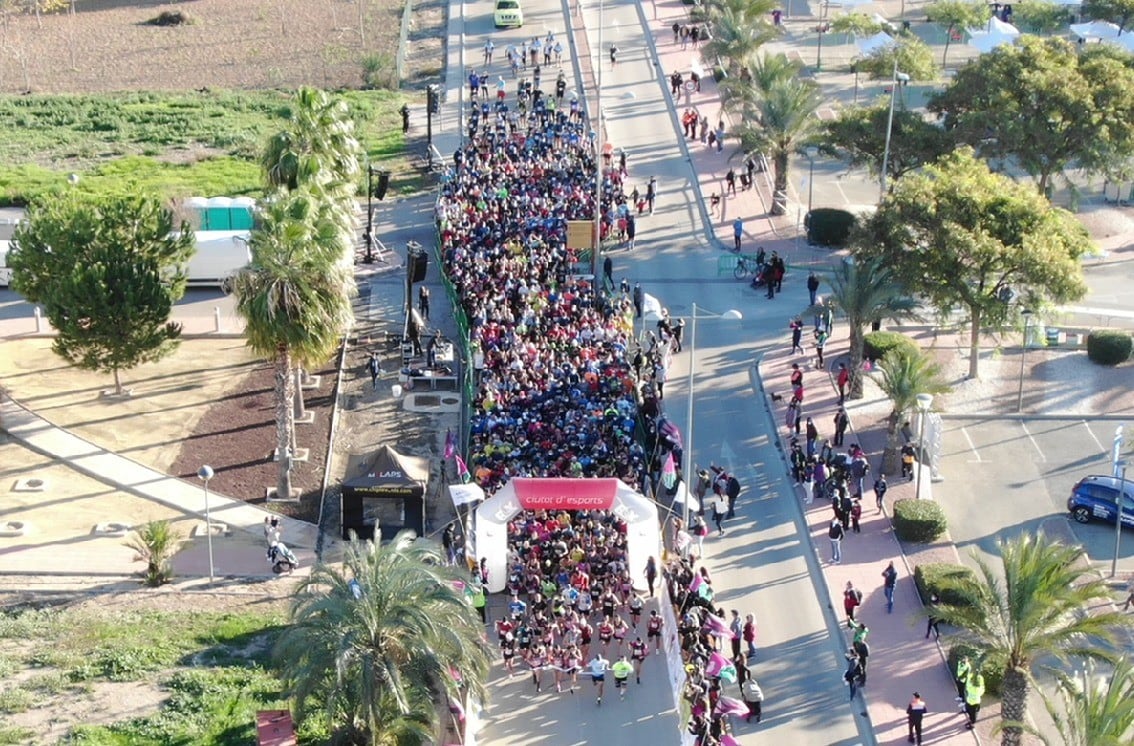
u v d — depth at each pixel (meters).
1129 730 48.25
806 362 77.69
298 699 47.16
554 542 59.12
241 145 110.31
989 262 72.19
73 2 148.50
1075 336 81.00
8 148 109.38
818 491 65.88
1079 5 133.00
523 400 69.06
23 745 49.62
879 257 74.50
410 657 48.38
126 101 119.44
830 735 51.81
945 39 132.12
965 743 51.28
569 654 53.75
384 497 62.72
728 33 109.44
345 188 70.50
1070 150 91.62
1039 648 48.34
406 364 77.44
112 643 55.69
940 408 74.38
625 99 113.25
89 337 70.62
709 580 58.44
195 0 149.88
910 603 58.97
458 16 135.25
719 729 49.59
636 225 93.81
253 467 68.75
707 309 83.50
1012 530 64.69
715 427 71.56
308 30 138.75
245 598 59.38
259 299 63.31
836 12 138.38
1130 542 63.91
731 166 102.50
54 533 63.50
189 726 50.72
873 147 92.88
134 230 71.75
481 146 99.94
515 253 83.75
